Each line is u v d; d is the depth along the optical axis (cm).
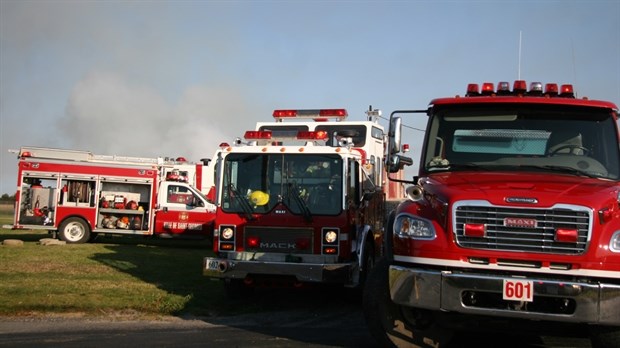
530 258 552
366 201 1068
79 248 1770
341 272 909
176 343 692
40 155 2009
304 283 949
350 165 981
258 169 984
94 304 890
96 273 1212
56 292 966
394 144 739
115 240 2239
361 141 1266
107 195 2052
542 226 555
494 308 553
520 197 565
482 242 564
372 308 633
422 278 568
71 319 814
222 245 973
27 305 864
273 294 1086
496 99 707
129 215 2056
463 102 716
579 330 591
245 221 969
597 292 528
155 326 790
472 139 709
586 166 666
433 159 712
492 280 546
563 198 558
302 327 816
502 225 562
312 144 991
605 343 567
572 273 543
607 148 672
